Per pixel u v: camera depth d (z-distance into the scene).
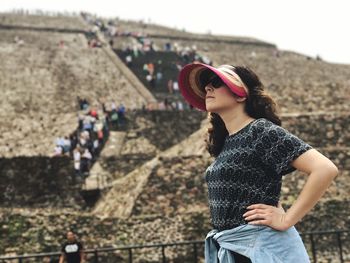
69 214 17.42
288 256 3.21
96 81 44.44
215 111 3.66
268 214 3.23
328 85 27.92
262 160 3.33
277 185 3.39
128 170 27.64
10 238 16.53
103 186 24.16
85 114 35.62
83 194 23.89
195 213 17.70
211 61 53.41
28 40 55.56
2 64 45.94
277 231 3.23
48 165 21.80
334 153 21.08
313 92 27.06
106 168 27.62
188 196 18.97
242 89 3.56
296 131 22.72
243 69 3.66
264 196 3.32
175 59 53.69
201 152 22.81
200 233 17.12
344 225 17.89
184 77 4.03
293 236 3.30
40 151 30.12
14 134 32.59
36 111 36.94
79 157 26.61
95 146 30.23
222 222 3.38
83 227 17.11
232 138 3.52
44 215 17.34
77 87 42.47
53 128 33.56
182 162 19.98
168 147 32.59
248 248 3.22
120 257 16.12
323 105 26.22
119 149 30.91
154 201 18.70
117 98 41.06
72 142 30.28
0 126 33.81
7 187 21.14
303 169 3.25
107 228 17.14
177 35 70.19
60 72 45.53
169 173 19.58
